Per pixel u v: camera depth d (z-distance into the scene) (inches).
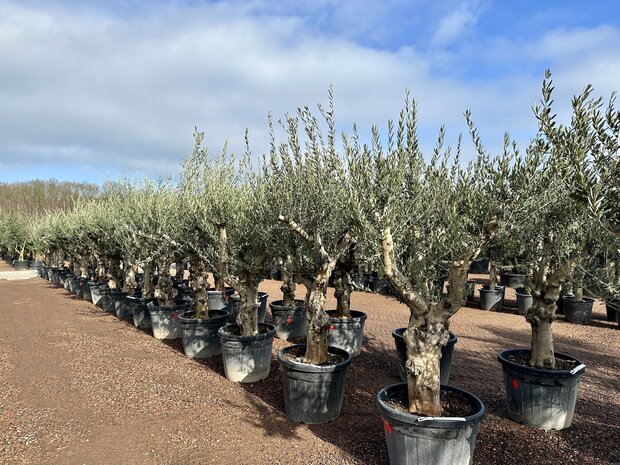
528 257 191.2
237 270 239.9
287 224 182.9
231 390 219.3
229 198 247.8
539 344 181.3
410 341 144.6
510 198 126.3
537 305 180.5
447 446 126.8
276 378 238.4
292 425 178.9
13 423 181.0
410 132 139.6
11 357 279.0
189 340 277.6
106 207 443.5
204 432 172.6
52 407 197.9
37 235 820.6
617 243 101.0
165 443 163.8
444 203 148.4
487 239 129.2
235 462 150.0
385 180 132.6
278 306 328.8
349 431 172.7
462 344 311.4
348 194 139.5
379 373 245.4
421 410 141.4
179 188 290.8
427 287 157.9
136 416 187.8
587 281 137.8
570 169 103.3
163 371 249.8
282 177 201.2
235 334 246.1
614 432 169.9
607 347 305.7
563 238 164.1
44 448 160.2
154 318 329.1
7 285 737.6
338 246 197.3
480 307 462.3
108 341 322.7
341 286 288.5
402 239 147.0
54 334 345.1
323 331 194.5
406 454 131.7
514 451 154.4
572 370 169.0
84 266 583.8
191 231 267.0
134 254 376.2
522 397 174.6
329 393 178.5
